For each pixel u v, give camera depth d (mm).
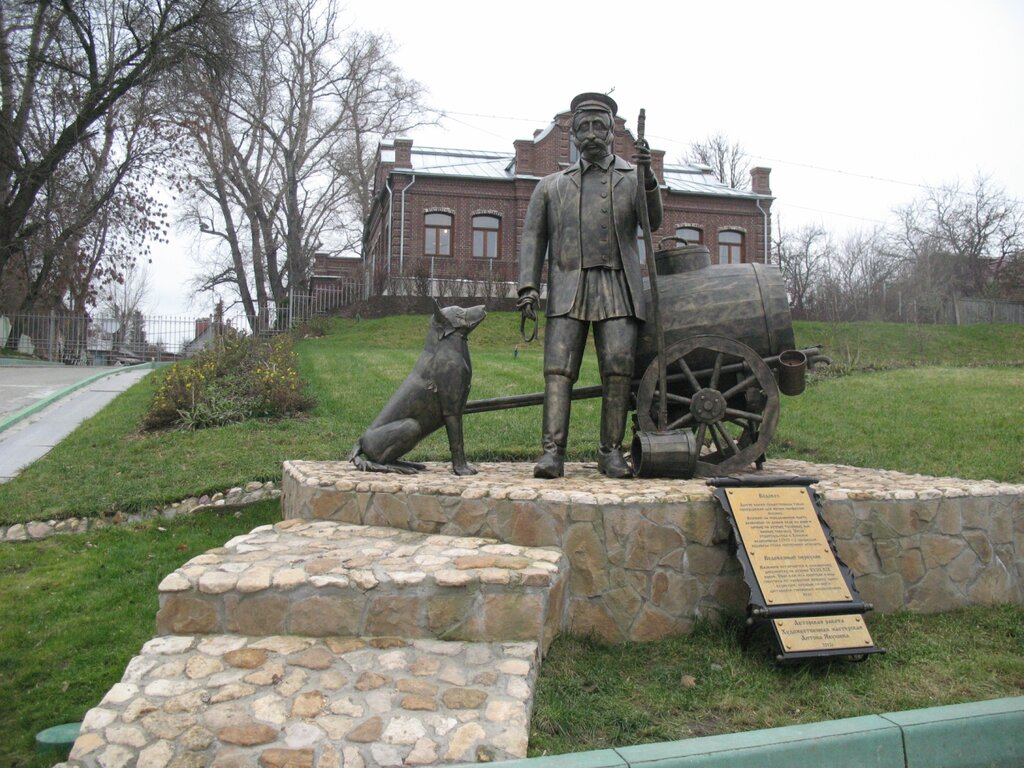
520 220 31344
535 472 6059
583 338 6336
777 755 3275
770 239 33344
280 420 11539
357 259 47500
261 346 15602
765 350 6336
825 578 4754
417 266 28016
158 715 3615
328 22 32656
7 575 6621
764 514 4965
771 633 4590
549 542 4984
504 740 3523
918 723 3486
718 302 6355
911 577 5332
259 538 5188
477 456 9406
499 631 4301
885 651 4523
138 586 6336
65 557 7012
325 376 15109
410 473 6434
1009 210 43969
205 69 25500
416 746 3473
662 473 5977
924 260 39531
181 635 4234
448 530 5285
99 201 26094
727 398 6320
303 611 4270
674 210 32625
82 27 23859
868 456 9695
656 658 4648
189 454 9742
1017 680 4387
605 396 6305
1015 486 5809
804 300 34750
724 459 6680
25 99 24406
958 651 4766
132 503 8070
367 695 3785
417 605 4297
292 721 3588
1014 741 3578
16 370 19625
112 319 30016
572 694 4125
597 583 4891
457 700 3773
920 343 24531
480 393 13500
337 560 4625
